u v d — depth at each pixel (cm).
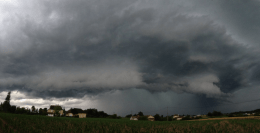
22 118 4722
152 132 3133
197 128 3775
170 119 11625
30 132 2689
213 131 3281
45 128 3062
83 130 2962
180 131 3253
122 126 4038
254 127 3731
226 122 5184
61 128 3050
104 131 3045
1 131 2620
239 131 3195
